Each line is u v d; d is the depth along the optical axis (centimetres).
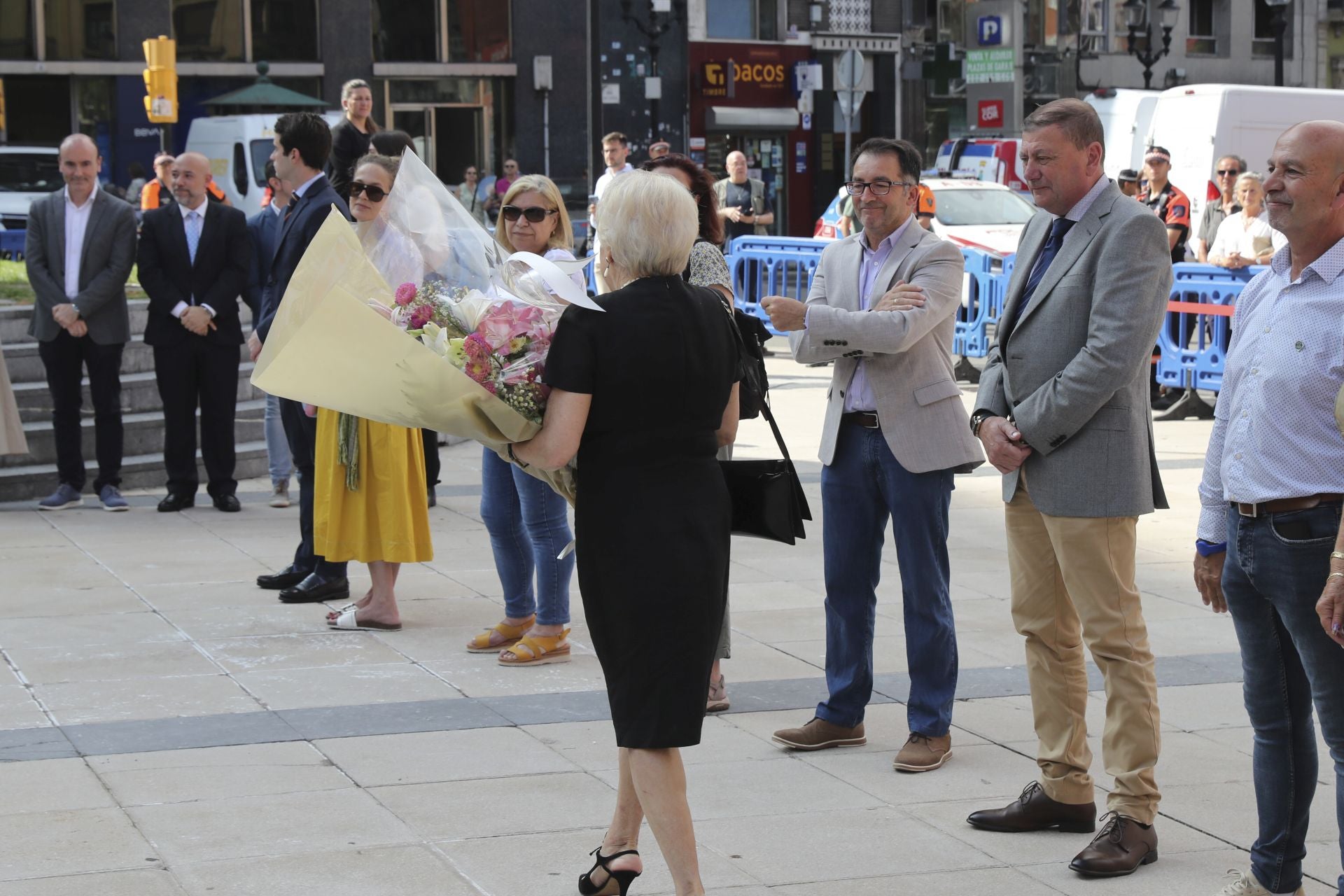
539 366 410
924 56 4078
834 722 580
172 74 2055
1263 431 408
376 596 744
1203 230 1585
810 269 1870
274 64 3272
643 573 401
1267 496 405
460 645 719
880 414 557
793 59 3859
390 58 3372
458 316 422
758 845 485
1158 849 486
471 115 3444
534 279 423
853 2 3950
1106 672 480
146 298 1205
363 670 676
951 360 569
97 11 3136
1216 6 4434
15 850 468
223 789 523
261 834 484
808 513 464
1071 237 482
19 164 2575
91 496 1096
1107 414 476
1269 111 2238
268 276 1037
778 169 3897
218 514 1034
